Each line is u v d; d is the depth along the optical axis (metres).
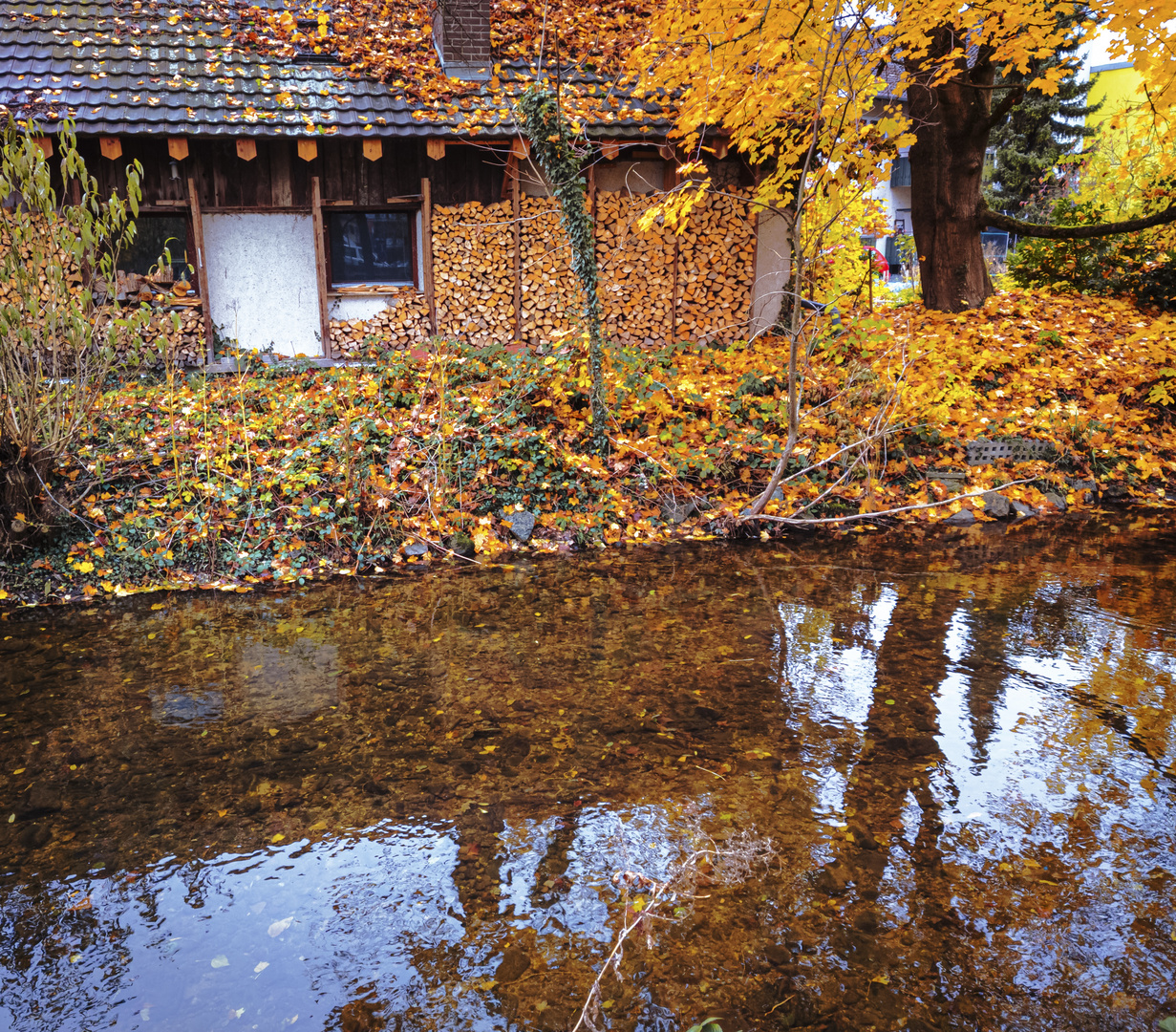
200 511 5.87
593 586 5.40
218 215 9.46
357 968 2.27
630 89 10.11
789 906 2.49
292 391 7.87
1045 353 8.96
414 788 3.14
